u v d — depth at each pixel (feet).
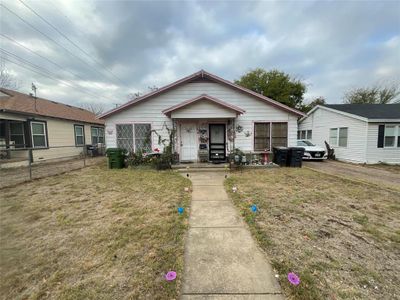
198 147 33.50
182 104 29.40
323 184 20.90
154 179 23.36
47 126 40.75
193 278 7.14
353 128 40.11
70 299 6.33
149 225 11.44
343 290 6.61
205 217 12.52
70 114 50.47
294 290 6.56
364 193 17.80
